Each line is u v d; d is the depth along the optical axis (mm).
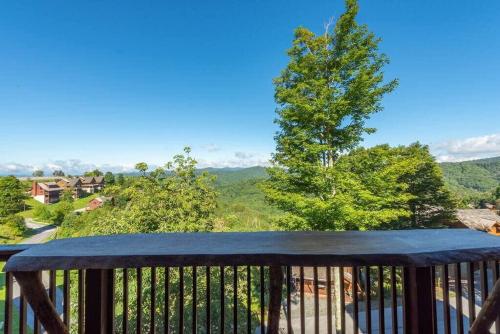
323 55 7184
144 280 5039
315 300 1636
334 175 6570
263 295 1678
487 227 13023
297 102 6719
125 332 1510
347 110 6742
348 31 7160
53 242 1529
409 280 1465
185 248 1373
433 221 12914
